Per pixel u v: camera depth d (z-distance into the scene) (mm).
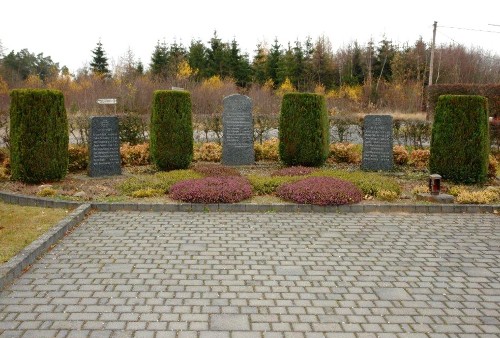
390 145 13508
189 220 8484
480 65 57406
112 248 6887
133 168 13711
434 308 5082
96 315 4781
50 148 10906
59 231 7344
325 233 7816
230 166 14062
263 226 8172
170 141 12977
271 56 52750
